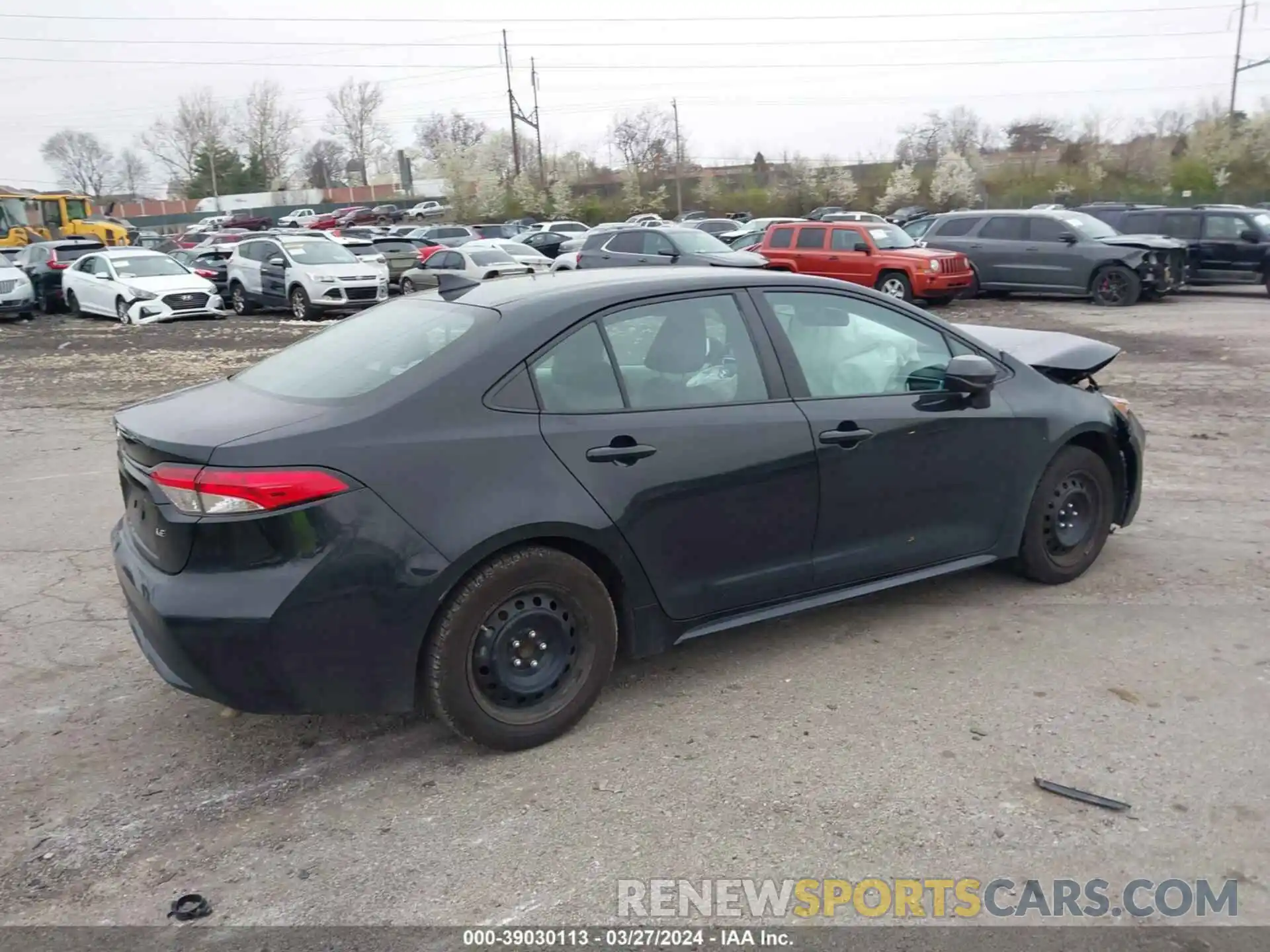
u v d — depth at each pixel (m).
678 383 3.98
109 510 6.98
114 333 18.28
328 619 3.29
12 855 3.19
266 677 3.29
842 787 3.42
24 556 6.05
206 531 3.26
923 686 4.11
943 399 4.55
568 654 3.76
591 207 59.25
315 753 3.77
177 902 2.95
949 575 5.30
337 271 20.30
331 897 2.96
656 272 4.27
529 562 3.59
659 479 3.81
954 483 4.59
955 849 3.09
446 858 3.12
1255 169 47.75
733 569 4.07
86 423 10.17
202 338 17.22
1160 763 3.51
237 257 22.08
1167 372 11.68
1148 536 5.89
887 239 19.80
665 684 4.21
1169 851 3.06
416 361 3.65
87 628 4.96
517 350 3.68
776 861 3.06
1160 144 56.47
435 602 3.42
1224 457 7.73
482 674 3.59
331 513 3.26
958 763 3.54
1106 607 4.86
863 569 4.43
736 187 59.34
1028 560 5.00
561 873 3.03
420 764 3.67
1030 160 57.06
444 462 3.44
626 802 3.38
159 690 4.30
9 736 3.92
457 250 23.08
